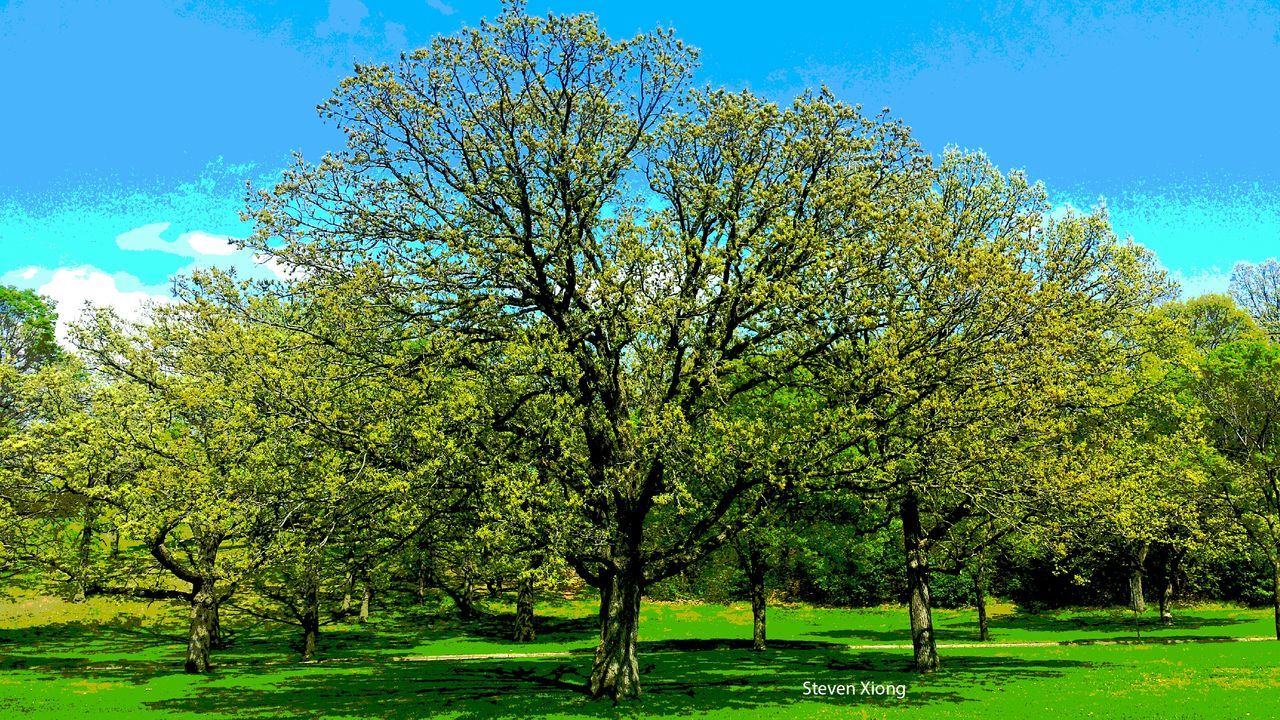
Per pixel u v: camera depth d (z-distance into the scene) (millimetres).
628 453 19578
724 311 21328
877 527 29078
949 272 20125
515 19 21484
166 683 25578
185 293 26141
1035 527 22953
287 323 21984
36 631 36406
